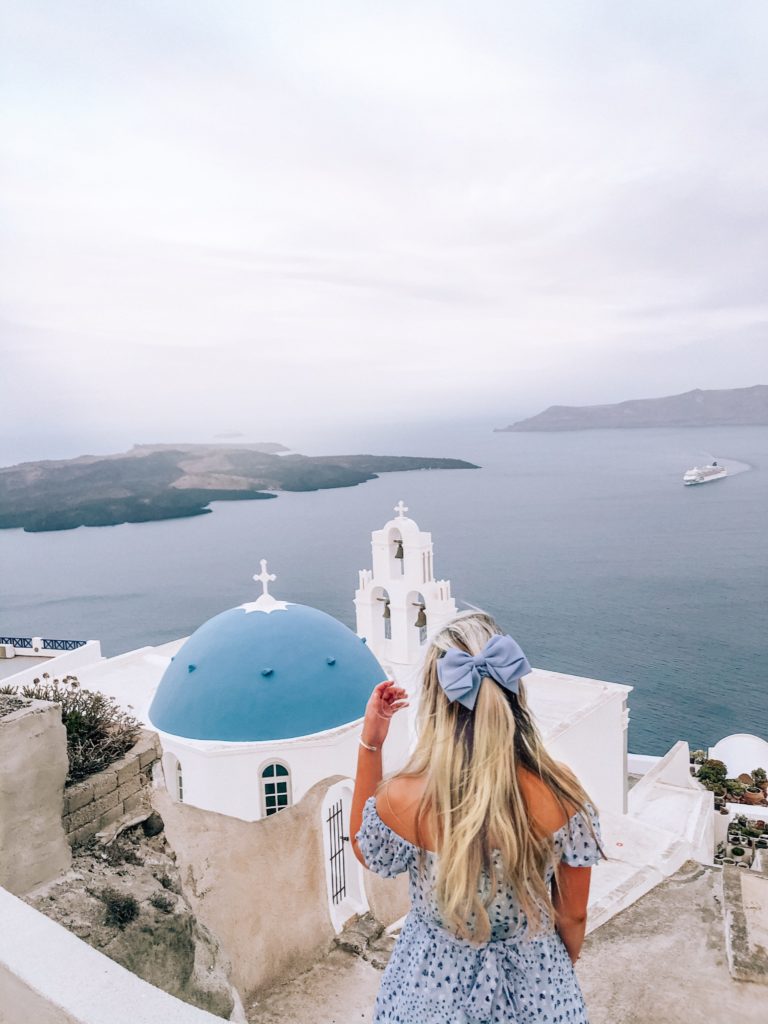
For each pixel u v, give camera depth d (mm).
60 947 3863
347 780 14367
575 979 3092
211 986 7305
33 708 6547
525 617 164750
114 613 195875
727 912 10672
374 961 12883
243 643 18234
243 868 12359
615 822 19922
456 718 2934
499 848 2791
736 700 110562
